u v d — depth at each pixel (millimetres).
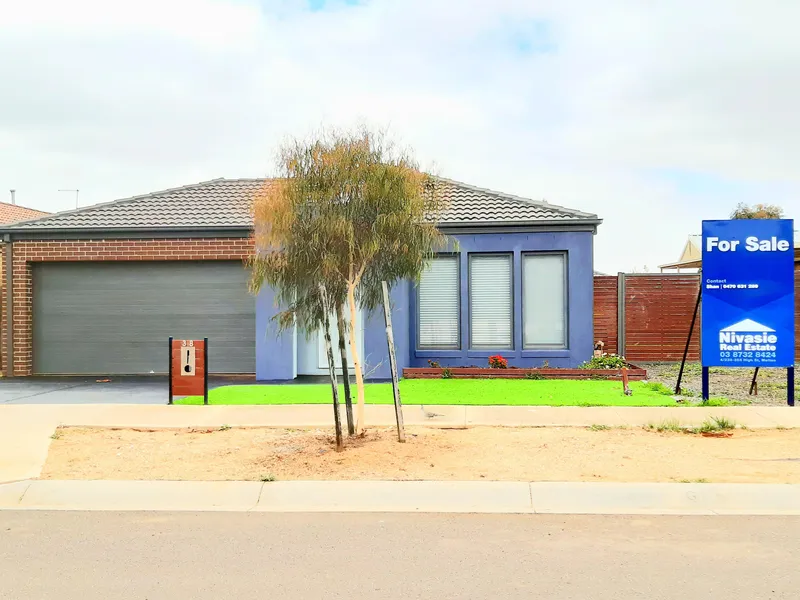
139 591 4832
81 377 16578
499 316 16219
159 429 10305
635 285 18188
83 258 16781
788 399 11797
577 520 6418
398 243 9008
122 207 17719
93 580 5043
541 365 15945
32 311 17188
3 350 16922
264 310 15547
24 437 9773
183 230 16328
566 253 16031
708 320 11969
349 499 7156
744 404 11906
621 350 18094
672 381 15094
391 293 15398
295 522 6449
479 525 6289
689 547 5633
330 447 8914
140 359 17000
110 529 6281
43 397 13180
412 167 9242
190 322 16875
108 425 10477
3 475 8023
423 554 5520
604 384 14297
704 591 4738
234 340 16797
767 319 11883
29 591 4852
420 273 9719
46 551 5695
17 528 6340
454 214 16188
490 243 16047
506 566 5238
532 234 15961
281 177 9070
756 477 7543
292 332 15500
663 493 7059
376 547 5699
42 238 16844
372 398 12492
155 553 5617
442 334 16281
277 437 9695
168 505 7117
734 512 6648
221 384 14992
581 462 8195
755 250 11938
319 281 9078
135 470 8133
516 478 7582
